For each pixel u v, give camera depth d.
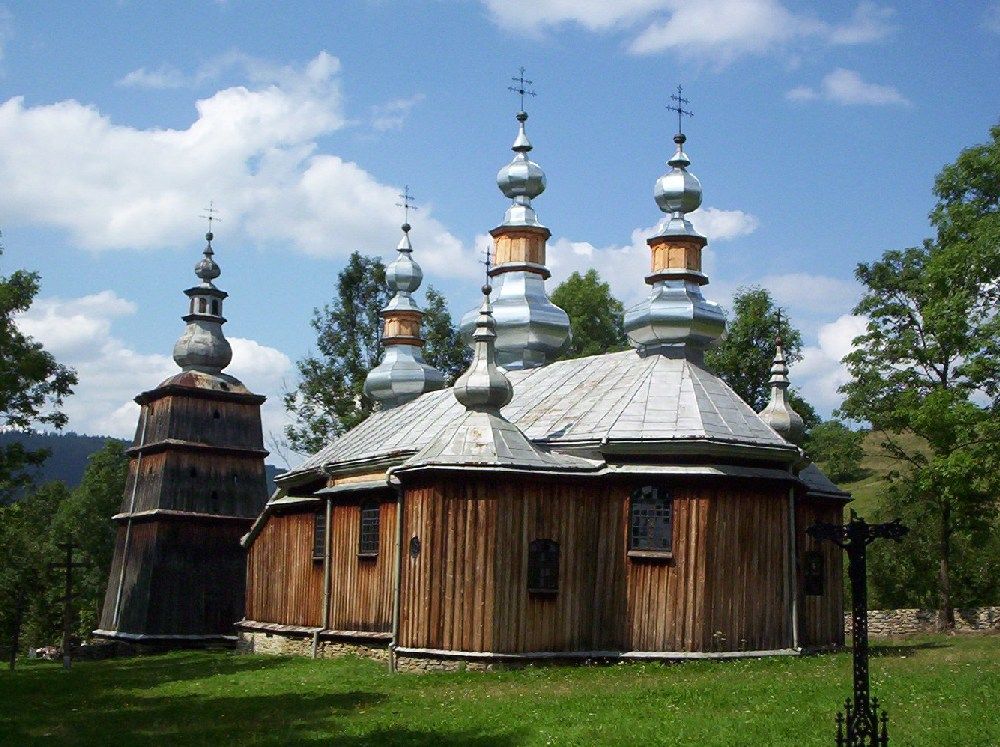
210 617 53.81
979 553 51.12
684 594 29.31
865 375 46.91
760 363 61.28
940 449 42.69
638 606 29.58
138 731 22.03
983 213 42.88
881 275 47.56
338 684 27.86
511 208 46.97
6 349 39.47
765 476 30.14
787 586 30.41
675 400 31.47
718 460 30.11
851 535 14.59
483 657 28.66
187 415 55.50
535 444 30.84
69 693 29.95
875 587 52.53
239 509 55.62
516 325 45.41
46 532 90.56
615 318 79.31
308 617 39.56
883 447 48.84
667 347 34.41
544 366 42.28
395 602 30.42
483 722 20.44
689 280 35.25
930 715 19.02
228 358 58.25
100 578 85.00
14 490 43.97
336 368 74.19
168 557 53.41
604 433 30.33
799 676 24.59
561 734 18.81
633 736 18.31
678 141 36.75
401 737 19.61
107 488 87.56
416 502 30.09
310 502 40.28
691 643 29.11
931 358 45.06
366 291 75.38
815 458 63.91
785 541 30.58
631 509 30.06
